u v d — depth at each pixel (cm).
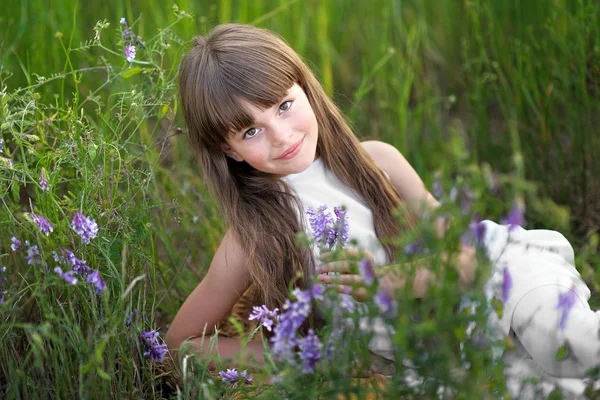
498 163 286
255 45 189
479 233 135
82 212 171
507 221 143
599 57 255
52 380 174
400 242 132
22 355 193
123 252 160
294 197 196
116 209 189
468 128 315
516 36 299
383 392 138
